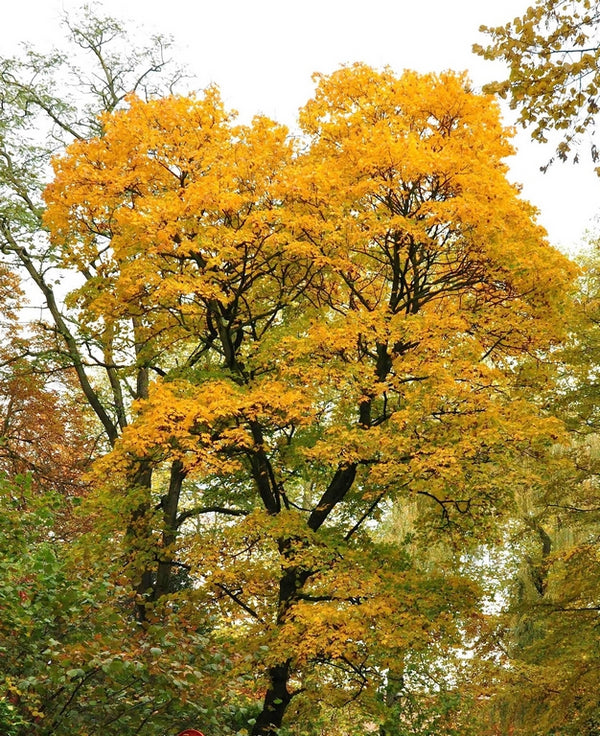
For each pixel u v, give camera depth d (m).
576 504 15.23
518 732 16.48
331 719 15.04
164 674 7.12
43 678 6.64
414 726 15.30
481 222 12.55
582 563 14.80
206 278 12.46
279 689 13.09
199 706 7.46
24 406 19.97
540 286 12.91
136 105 13.38
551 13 7.05
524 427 12.30
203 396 12.14
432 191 13.30
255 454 13.98
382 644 12.09
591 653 14.48
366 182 12.66
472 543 14.25
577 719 14.52
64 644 7.23
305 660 12.04
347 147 12.96
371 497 13.60
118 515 13.84
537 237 13.61
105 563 8.52
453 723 15.46
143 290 13.50
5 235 17.44
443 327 12.45
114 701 7.35
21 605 6.88
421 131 13.92
